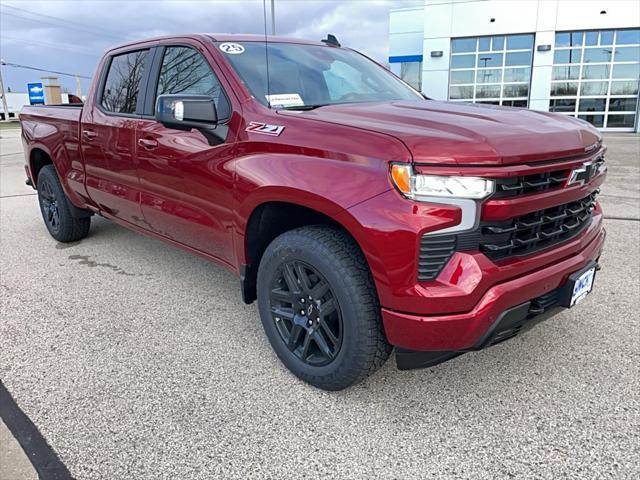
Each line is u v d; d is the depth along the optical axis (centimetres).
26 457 206
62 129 441
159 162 321
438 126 218
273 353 290
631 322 318
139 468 201
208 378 264
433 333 201
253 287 284
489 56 1892
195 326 324
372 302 219
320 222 256
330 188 214
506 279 206
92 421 229
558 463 201
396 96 333
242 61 296
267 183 239
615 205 653
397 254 197
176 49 329
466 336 201
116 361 281
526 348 289
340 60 351
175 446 213
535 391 249
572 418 228
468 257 198
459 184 192
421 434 220
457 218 194
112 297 372
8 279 410
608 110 1831
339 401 243
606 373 263
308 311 245
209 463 203
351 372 229
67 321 333
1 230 573
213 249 305
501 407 237
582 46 1794
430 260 197
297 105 279
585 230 256
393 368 271
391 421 228
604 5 1723
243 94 273
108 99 391
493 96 1927
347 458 206
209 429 224
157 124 324
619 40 1755
